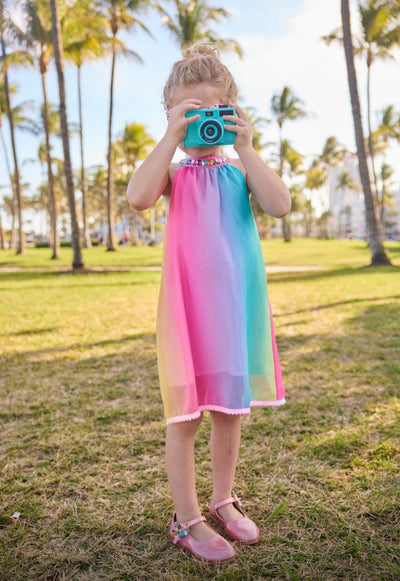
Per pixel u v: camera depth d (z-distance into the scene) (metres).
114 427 2.63
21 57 19.91
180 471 1.63
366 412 2.74
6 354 4.40
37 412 2.89
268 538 1.64
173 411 1.54
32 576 1.47
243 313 1.61
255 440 2.40
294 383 3.32
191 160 1.72
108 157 24.83
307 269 14.74
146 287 10.17
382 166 53.59
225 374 1.55
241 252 1.64
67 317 6.42
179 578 1.44
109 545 1.62
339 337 4.78
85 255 23.70
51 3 14.10
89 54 19.12
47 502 1.89
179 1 19.62
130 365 3.94
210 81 1.66
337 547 1.56
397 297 7.52
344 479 2.00
